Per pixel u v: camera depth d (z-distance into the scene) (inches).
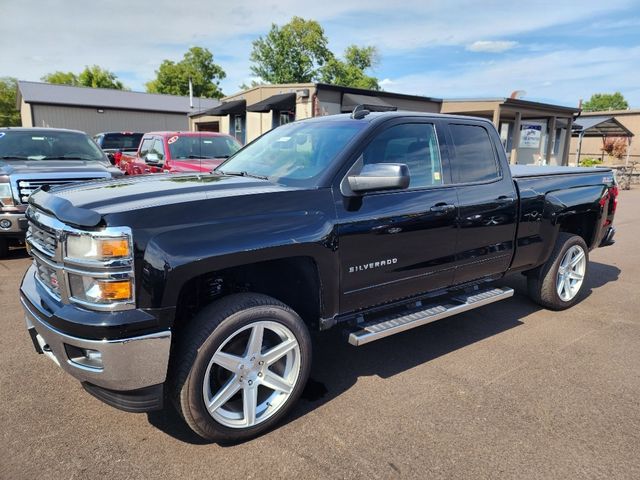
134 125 1322.6
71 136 333.4
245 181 125.7
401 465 101.0
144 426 114.1
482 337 170.9
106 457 102.4
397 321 136.0
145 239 92.4
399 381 137.7
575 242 195.3
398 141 138.2
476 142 159.3
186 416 100.5
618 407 124.7
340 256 120.0
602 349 161.2
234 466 100.3
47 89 1291.8
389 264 131.2
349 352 157.5
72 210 95.8
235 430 106.1
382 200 129.0
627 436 112.1
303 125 157.0
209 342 99.7
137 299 92.0
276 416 112.0
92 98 1301.7
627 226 418.6
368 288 128.6
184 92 2257.6
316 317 122.6
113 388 94.6
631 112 1339.8
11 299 198.7
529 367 147.3
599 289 231.3
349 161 125.6
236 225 103.1
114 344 90.6
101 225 91.3
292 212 112.3
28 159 302.2
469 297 159.2
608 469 100.4
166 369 95.9
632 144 1334.9
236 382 105.8
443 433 112.4
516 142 842.8
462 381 138.0
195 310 115.9
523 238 172.1
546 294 193.6
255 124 791.1
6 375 136.2
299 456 103.8
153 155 359.9
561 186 186.9
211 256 98.0
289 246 108.6
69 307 94.7
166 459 102.2
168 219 96.0
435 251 142.4
